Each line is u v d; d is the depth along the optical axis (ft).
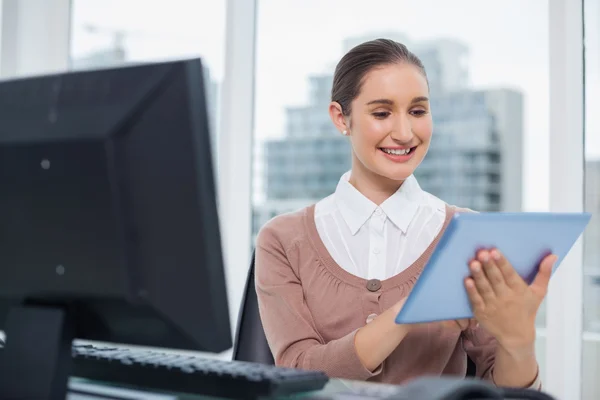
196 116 2.48
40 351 2.63
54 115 2.61
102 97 2.56
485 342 4.17
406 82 4.17
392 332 3.62
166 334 2.61
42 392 2.60
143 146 2.51
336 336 4.30
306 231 4.61
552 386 6.74
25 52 9.13
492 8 7.46
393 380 4.17
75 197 2.58
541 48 7.14
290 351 4.13
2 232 2.72
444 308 3.09
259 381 2.51
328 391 2.68
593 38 6.72
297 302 4.36
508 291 3.05
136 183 2.52
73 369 2.98
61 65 9.36
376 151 4.28
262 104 8.50
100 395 2.76
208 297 2.50
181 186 2.48
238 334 4.68
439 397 2.20
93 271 2.58
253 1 8.34
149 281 2.54
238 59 8.27
